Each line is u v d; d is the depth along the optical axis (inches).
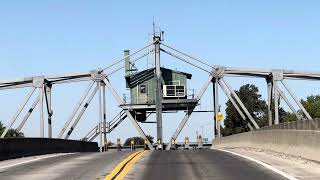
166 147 2241.6
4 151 1025.5
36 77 2144.4
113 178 625.0
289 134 941.2
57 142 1461.6
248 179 600.4
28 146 1171.9
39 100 2128.4
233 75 2214.6
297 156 869.2
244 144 1417.3
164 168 729.0
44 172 720.3
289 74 2124.8
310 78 2135.8
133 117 2324.1
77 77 2203.5
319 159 757.3
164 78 2362.2
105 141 2190.0
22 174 703.1
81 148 1839.3
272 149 1065.5
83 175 666.2
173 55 2263.8
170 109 2363.4
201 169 710.5
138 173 672.4
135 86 2364.7
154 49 2282.2
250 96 4483.3
